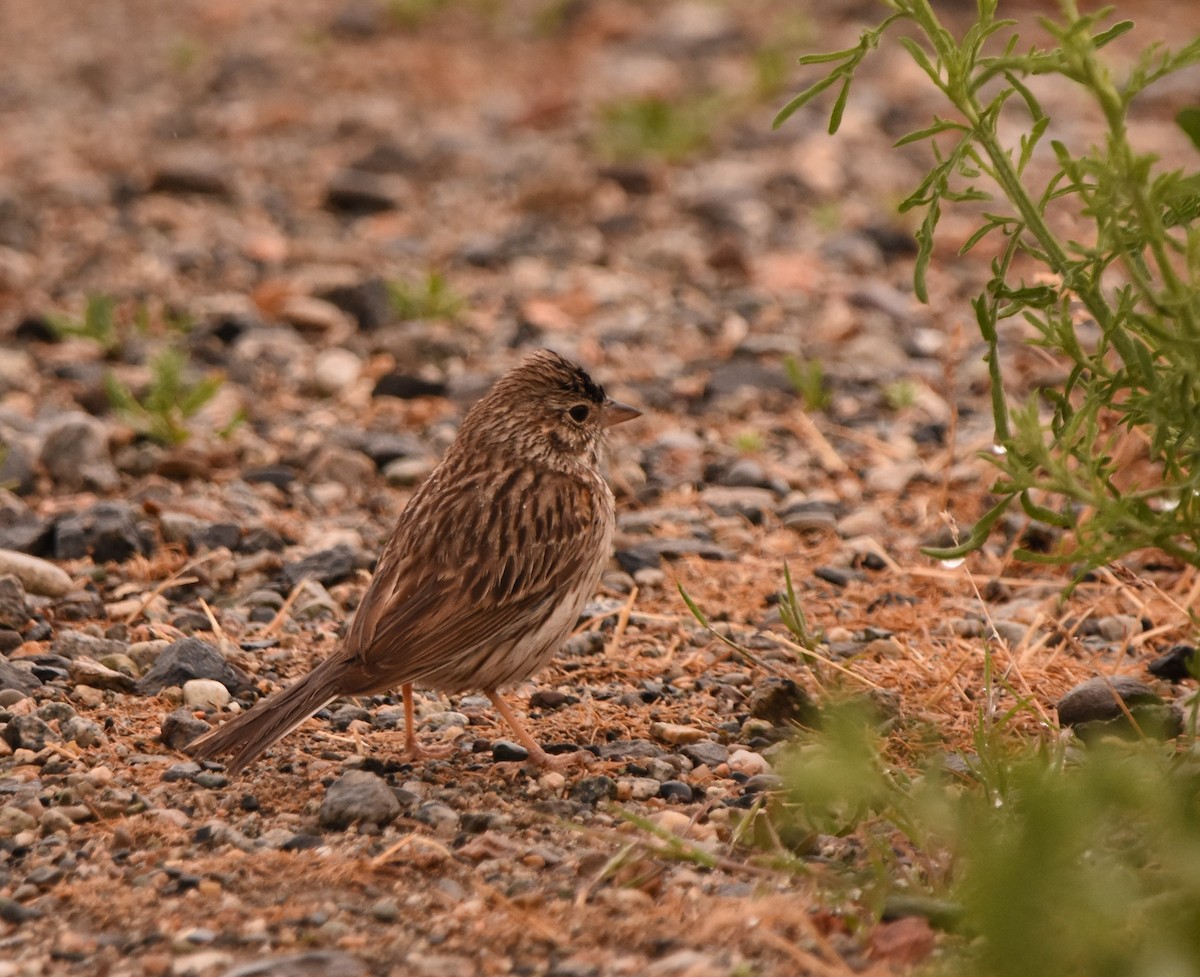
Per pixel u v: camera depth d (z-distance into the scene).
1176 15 28.75
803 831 8.19
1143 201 6.90
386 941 7.32
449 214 23.44
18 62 32.91
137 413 15.46
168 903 7.68
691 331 18.80
